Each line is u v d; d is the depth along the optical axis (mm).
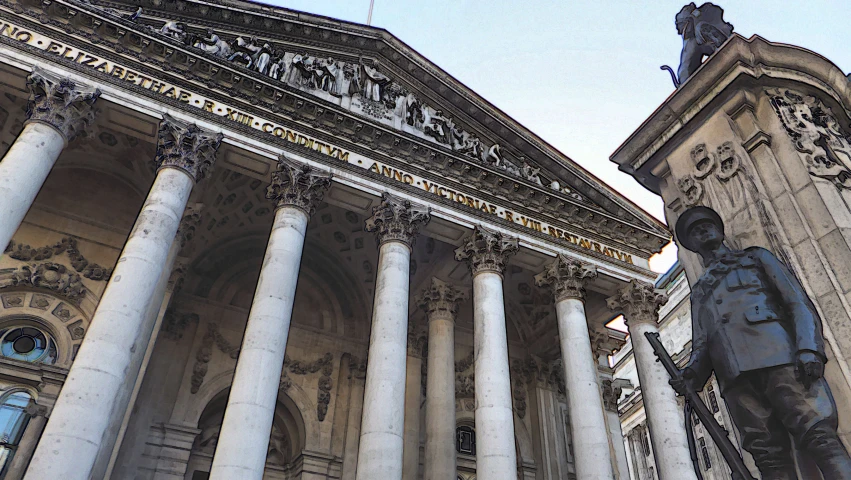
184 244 23375
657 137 9164
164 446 23469
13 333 22859
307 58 25594
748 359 5516
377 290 21125
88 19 20141
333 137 23203
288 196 20875
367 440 17688
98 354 14727
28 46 19141
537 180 28922
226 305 27891
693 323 6395
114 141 24016
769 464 5422
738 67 8039
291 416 27516
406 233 22500
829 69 8297
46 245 24344
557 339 31812
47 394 21703
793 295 5590
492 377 20828
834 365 5875
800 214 6980
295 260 19500
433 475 22922
